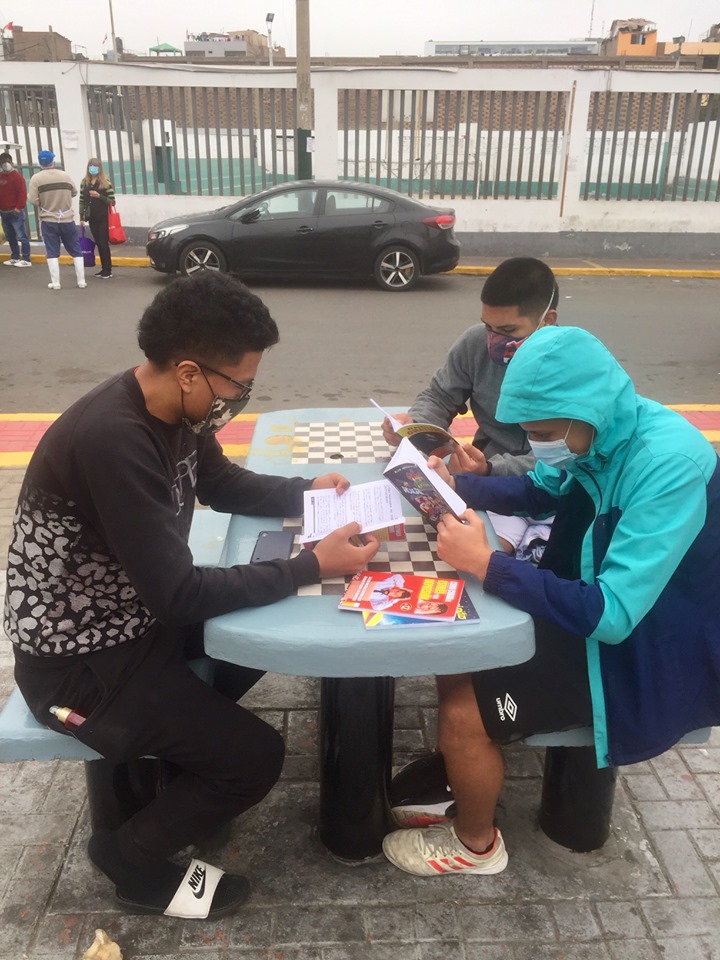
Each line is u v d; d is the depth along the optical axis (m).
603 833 2.22
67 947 1.95
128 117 13.91
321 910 2.06
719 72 13.54
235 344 1.68
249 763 1.89
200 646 2.14
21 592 1.80
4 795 2.42
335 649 1.61
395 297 10.88
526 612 1.71
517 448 2.93
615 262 14.33
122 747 1.81
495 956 1.94
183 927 2.01
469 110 13.87
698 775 2.54
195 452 2.00
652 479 1.69
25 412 5.94
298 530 2.12
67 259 13.01
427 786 2.34
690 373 7.34
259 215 11.05
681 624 1.81
